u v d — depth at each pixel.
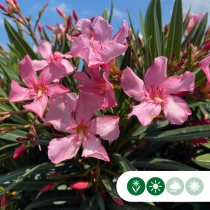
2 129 0.19
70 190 0.21
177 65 0.19
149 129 0.22
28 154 0.25
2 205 0.22
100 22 0.18
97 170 0.19
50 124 0.19
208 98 0.18
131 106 0.18
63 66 0.18
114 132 0.18
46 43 0.20
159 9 0.24
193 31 0.26
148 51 0.20
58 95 0.17
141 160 0.21
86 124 0.18
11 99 0.17
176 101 0.17
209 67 0.18
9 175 0.19
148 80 0.17
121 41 0.17
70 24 0.28
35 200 0.20
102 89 0.18
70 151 0.17
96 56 0.17
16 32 0.25
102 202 0.19
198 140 0.22
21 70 0.18
